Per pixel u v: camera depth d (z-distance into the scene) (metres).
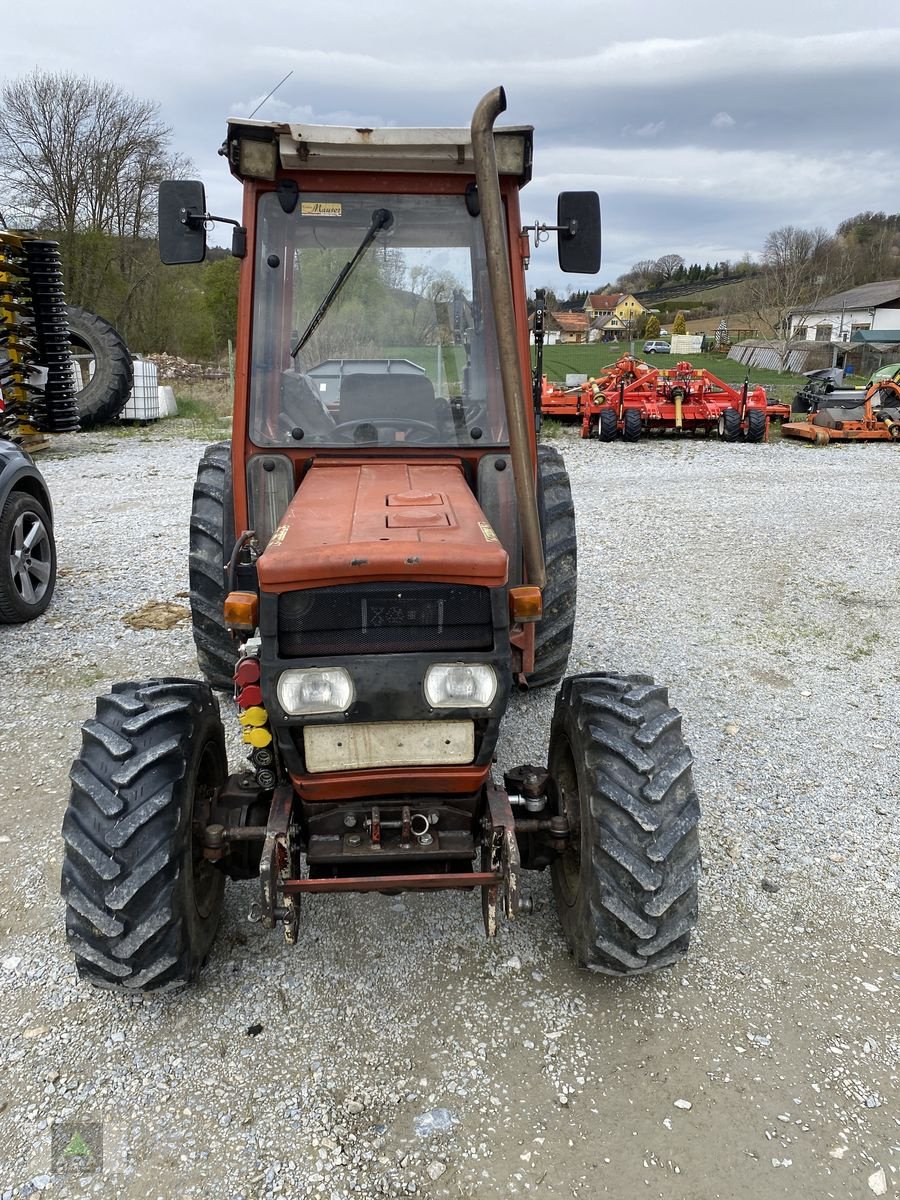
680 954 2.73
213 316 30.38
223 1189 2.31
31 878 3.50
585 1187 2.31
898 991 2.99
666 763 2.70
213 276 30.31
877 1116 2.53
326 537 2.54
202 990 2.96
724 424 15.38
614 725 2.75
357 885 2.62
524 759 4.34
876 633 6.14
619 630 6.12
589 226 3.37
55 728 4.67
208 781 3.05
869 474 12.18
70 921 2.58
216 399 20.91
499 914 3.30
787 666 5.58
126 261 26.77
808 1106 2.55
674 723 2.80
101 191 25.89
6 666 5.42
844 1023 2.85
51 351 12.78
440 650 2.50
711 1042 2.77
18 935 3.21
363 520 2.68
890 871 3.61
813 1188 2.32
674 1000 2.94
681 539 8.52
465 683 2.49
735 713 4.93
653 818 2.61
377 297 3.42
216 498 4.74
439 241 3.41
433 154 3.20
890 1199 2.29
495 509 3.43
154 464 12.24
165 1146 2.43
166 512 9.32
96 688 5.12
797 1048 2.75
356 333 3.44
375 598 2.47
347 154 3.19
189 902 2.69
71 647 5.70
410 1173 2.35
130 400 16.06
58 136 25.44
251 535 3.19
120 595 6.66
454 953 3.14
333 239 3.38
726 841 3.78
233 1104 2.55
